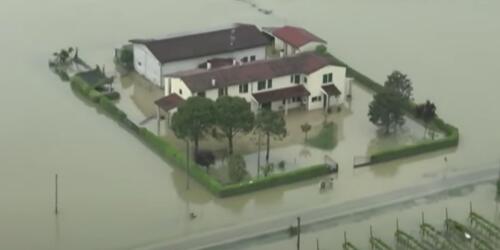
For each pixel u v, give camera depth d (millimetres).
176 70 178500
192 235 128375
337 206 137750
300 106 170375
